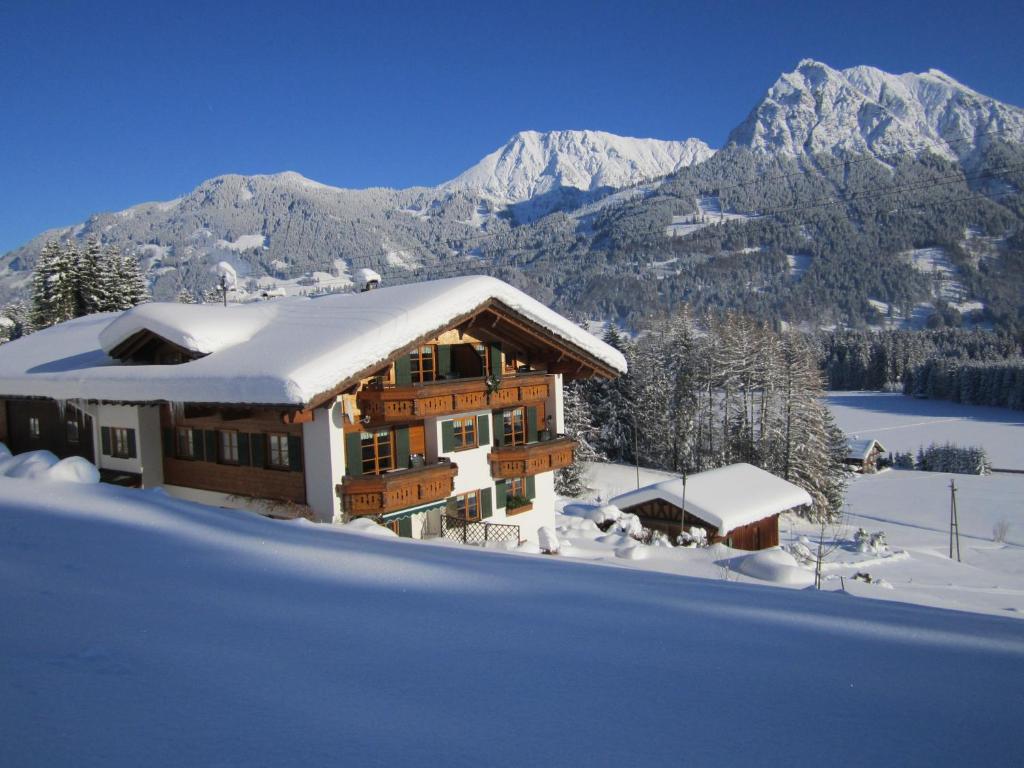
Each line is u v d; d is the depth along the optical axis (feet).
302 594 18.69
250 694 11.34
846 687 13.83
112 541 24.45
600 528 84.17
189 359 62.28
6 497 32.65
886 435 327.67
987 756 10.76
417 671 13.09
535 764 9.55
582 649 15.21
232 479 64.90
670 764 9.85
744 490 96.68
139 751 9.02
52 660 12.23
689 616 19.16
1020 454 283.18
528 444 73.56
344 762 9.13
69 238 180.04
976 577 90.58
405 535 63.10
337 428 57.88
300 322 62.59
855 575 74.08
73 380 65.36
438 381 64.95
